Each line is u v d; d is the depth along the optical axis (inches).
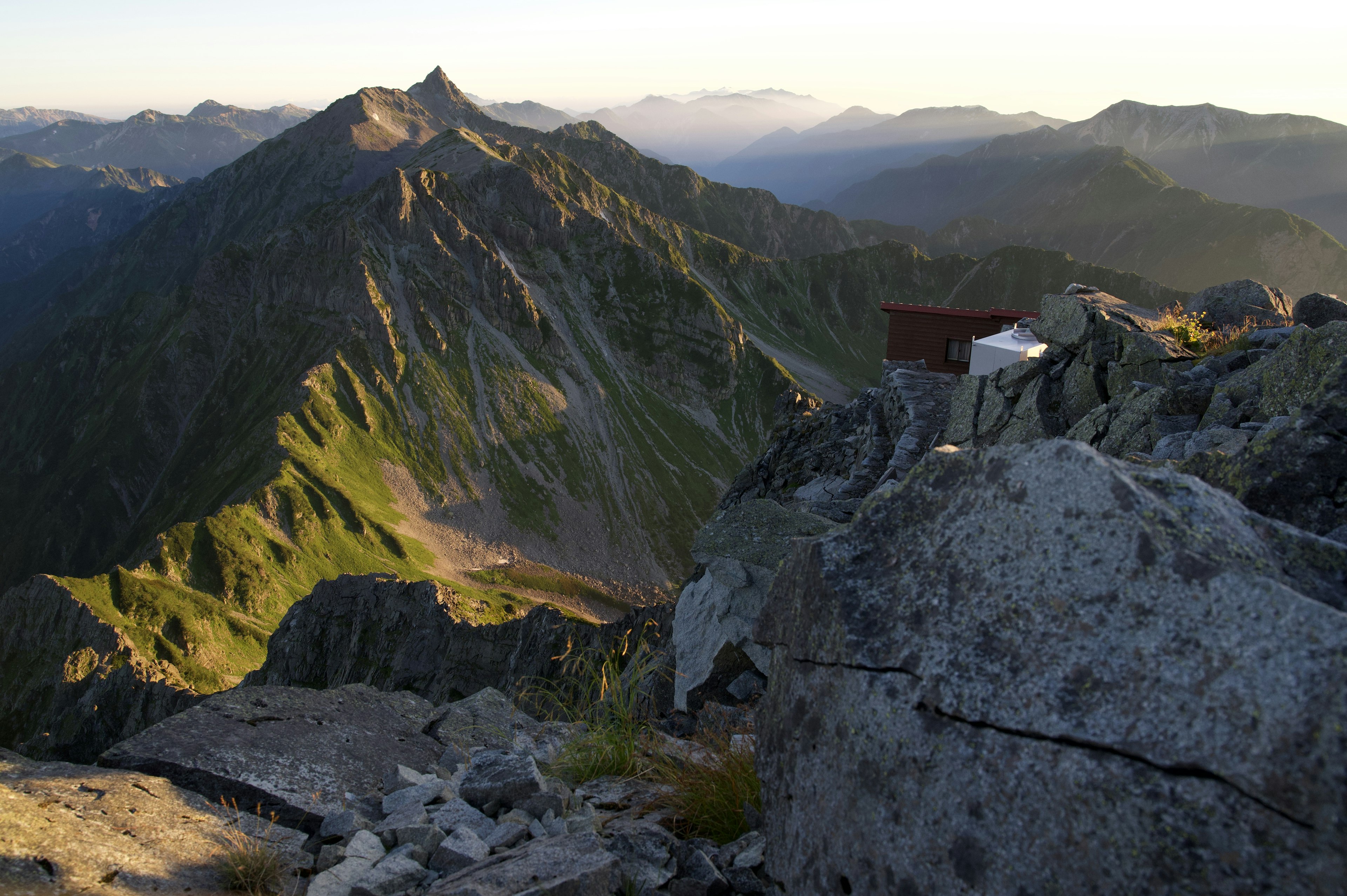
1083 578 140.3
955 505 173.3
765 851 190.1
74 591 5684.1
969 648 148.6
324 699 281.9
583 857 174.4
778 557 381.1
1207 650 121.6
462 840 190.9
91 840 170.7
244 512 7647.6
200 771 215.3
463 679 2358.5
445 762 264.2
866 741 159.5
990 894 129.9
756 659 377.7
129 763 215.3
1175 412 512.1
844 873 158.6
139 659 5378.9
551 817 209.8
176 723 237.5
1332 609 116.3
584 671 340.5
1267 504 234.5
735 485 1393.9
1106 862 117.7
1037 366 757.9
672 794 236.7
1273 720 109.9
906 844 145.3
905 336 1552.7
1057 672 134.7
